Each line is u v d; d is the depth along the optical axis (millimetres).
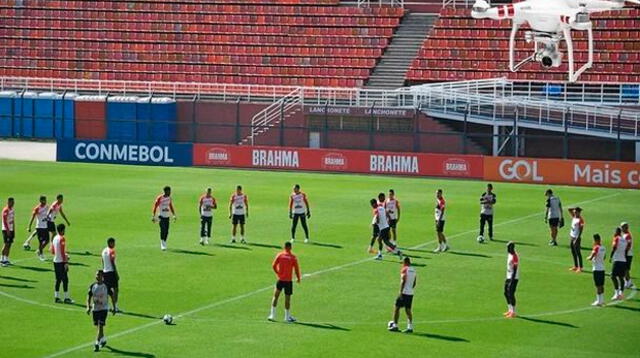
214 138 198125
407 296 86562
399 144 185750
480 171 166500
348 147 188625
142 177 165500
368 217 134625
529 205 143875
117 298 93688
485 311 93562
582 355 81500
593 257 95625
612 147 179500
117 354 80812
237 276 104500
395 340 84812
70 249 115062
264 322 89438
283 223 130125
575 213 108688
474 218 134750
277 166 175625
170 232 124188
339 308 93812
